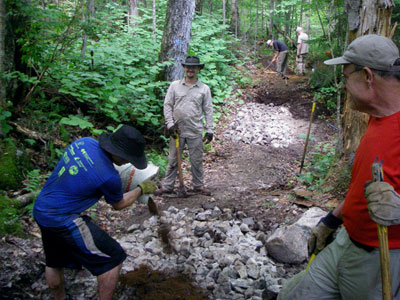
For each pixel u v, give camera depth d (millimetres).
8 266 3199
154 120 6867
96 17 6859
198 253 3697
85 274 3252
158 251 3693
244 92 11281
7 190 4398
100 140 2494
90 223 2479
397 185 1677
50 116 5828
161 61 8070
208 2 16797
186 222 4410
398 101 1734
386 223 1580
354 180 1862
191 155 5246
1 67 5199
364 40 1751
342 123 4965
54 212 2381
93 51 7473
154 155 6453
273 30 18141
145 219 4465
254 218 4492
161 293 3037
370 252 1781
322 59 10484
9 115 4922
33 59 5676
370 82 1739
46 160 5152
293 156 7590
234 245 3805
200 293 3082
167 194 5316
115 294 3035
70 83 6059
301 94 11156
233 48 14477
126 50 8500
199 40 11250
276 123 9398
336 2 6961
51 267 2637
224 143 8047
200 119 5156
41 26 5695
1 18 5145
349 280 1880
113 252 2508
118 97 6750
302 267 3514
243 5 16406
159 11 13242
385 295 1630
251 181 6125
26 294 3012
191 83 5082
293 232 3580
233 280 3236
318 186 5043
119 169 2850
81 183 2381
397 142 1679
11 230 3691
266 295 2998
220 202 5020
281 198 5055
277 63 13172
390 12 4449
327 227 2178
